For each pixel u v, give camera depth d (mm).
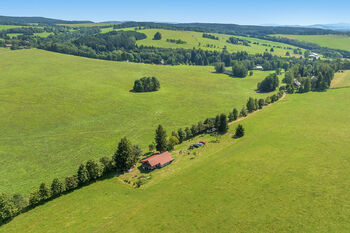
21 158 84812
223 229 47375
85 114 128500
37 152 89312
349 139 88312
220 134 105312
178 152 89688
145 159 81625
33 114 124125
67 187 64750
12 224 53094
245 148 88125
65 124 115312
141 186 67500
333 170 66625
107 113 131500
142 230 49219
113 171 76688
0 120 115125
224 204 55531
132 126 115688
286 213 50281
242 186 62531
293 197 55625
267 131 103938
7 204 54375
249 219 49562
